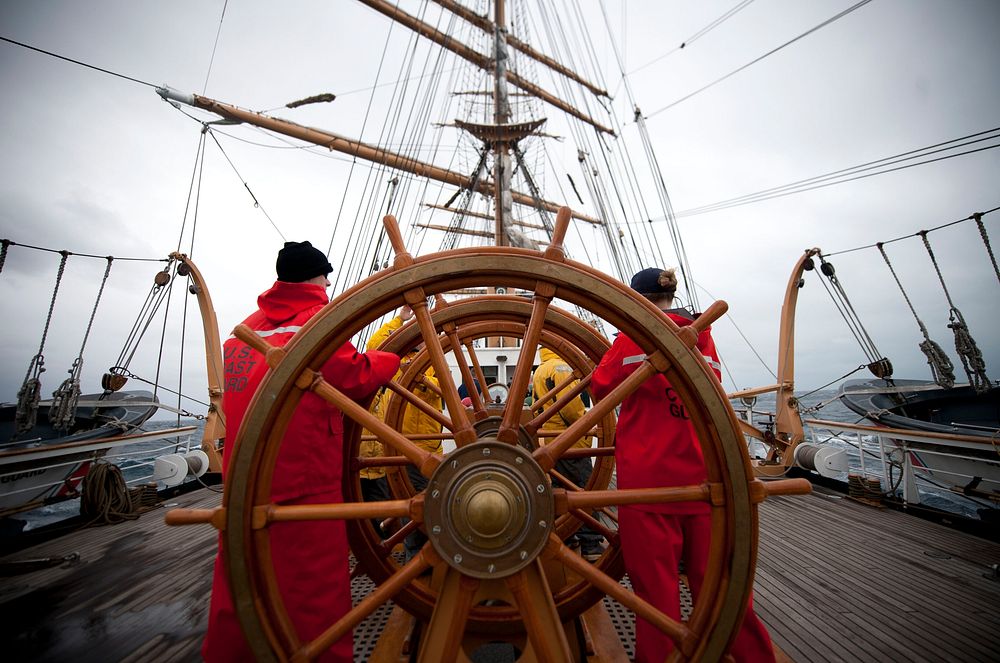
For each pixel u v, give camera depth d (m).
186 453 4.80
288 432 1.37
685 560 1.53
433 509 1.14
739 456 1.13
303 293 1.62
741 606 1.11
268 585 1.15
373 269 10.49
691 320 1.65
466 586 1.13
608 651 1.78
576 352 2.63
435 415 2.15
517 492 1.13
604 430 2.34
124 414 6.30
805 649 1.88
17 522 3.72
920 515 3.69
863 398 6.46
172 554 3.10
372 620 2.13
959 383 6.05
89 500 3.75
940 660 1.80
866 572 2.61
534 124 10.49
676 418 1.51
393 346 2.17
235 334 1.18
